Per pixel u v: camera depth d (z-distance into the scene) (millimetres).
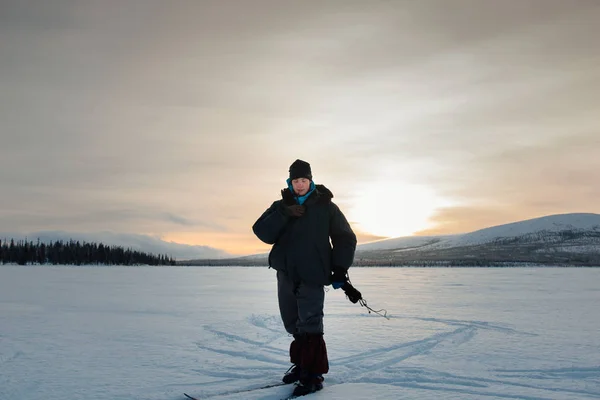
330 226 3904
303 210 3803
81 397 3596
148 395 3633
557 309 11086
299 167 3891
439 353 5375
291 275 3814
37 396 3631
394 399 3377
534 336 6727
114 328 7574
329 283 3852
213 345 5945
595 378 4168
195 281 28344
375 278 38750
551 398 3473
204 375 4316
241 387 3814
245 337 6523
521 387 3803
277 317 8891
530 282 28766
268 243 3959
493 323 8203
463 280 33031
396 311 10492
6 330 7316
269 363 4879
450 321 8492
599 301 13766
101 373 4383
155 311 10359
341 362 4863
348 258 3830
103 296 15094
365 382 4031
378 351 5508
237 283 25844
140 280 29125
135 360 4992
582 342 6188
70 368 4605
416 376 4152
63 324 8070
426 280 33406
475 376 4164
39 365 4750
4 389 3828
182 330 7324
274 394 3549
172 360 4984
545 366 4641
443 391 3646
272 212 3865
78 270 56156
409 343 6039
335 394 3525
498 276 42875
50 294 15727
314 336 3730
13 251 102812
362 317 9164
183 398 3549
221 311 10375
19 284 22297
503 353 5367
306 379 3627
